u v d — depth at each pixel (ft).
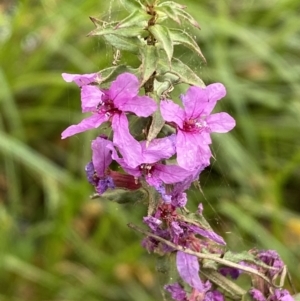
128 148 0.34
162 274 0.43
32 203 0.92
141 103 0.34
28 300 0.82
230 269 0.42
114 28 0.35
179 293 0.40
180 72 0.36
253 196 0.87
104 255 0.85
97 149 0.36
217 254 0.41
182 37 0.36
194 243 0.39
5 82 0.87
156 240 0.39
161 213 0.38
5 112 0.91
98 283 0.82
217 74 0.92
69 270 0.84
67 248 0.87
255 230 0.81
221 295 0.42
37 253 0.87
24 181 0.93
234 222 0.86
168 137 0.35
